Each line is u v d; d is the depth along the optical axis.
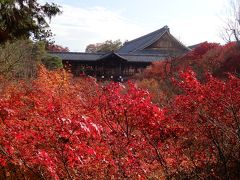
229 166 7.79
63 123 5.02
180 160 7.45
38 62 30.42
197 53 35.62
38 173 5.77
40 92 11.77
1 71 20.03
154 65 36.56
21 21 16.11
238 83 8.31
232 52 29.00
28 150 5.67
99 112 7.19
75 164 5.93
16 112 7.46
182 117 7.67
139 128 6.74
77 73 52.97
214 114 7.73
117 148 6.55
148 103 6.58
